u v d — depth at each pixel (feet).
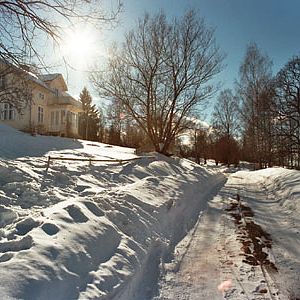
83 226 19.26
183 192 42.39
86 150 69.87
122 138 163.63
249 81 142.82
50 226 17.66
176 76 77.71
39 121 123.24
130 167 50.06
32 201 26.86
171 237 26.99
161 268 20.74
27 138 66.85
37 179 33.55
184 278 19.74
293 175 55.31
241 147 190.90
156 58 75.92
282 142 105.91
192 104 80.23
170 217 31.27
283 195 45.57
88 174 40.93
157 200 32.86
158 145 80.69
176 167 63.82
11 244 15.80
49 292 13.15
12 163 37.27
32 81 26.55
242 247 25.05
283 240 26.86
